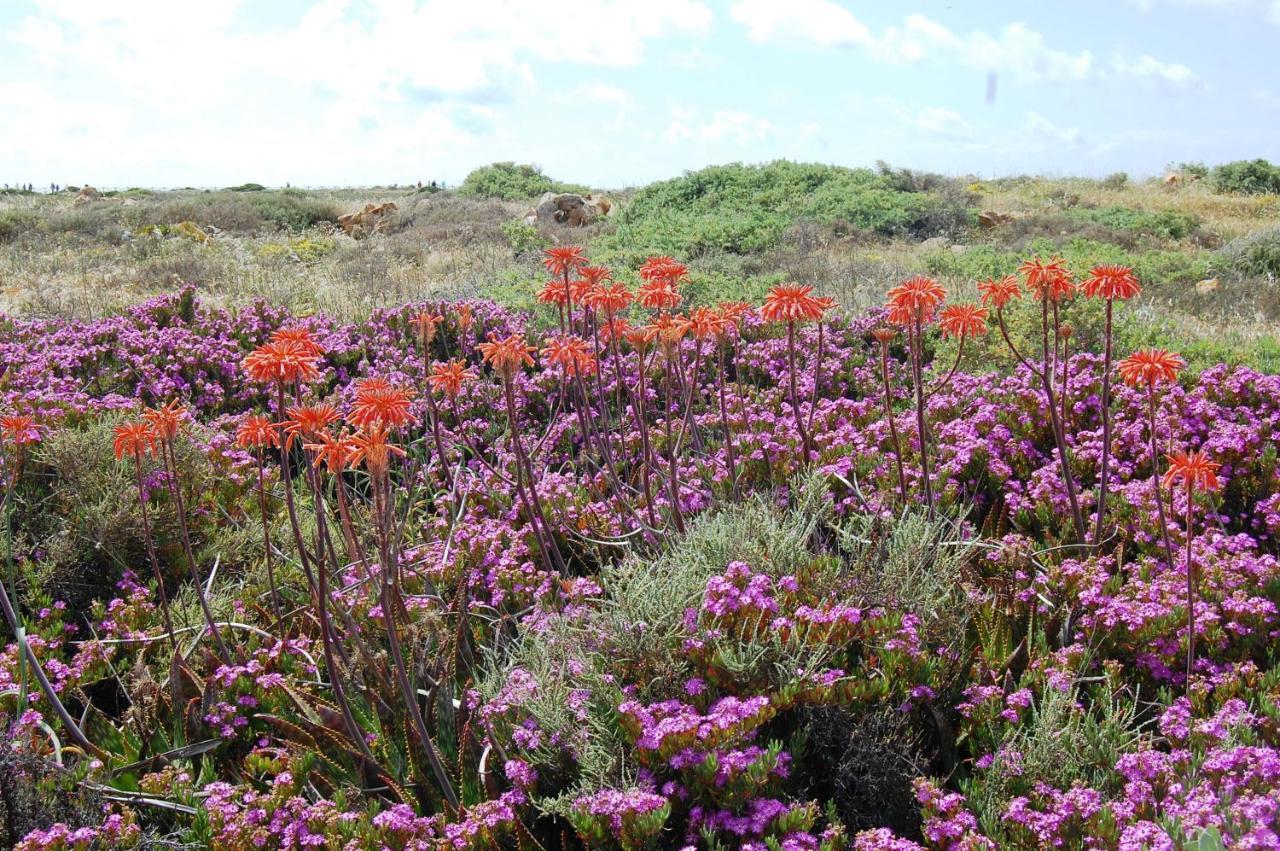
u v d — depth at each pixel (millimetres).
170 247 20172
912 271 16188
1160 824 2729
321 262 19188
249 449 6371
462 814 3064
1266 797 2576
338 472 3145
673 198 28656
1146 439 5539
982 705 3365
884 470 5371
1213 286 14922
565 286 5309
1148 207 28453
